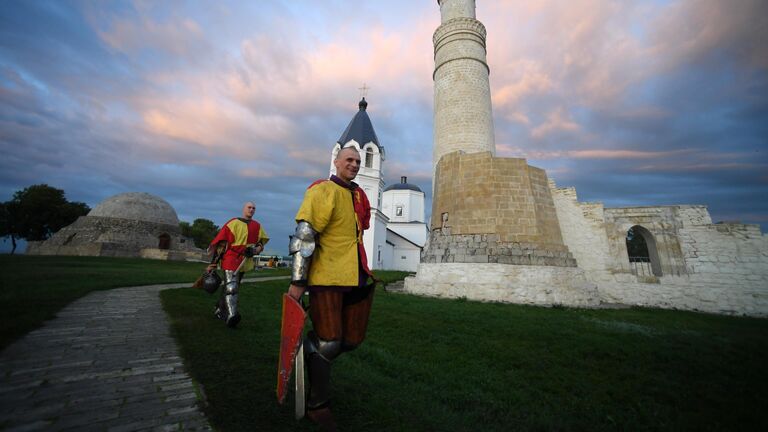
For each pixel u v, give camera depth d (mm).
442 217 17109
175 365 4012
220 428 2639
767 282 15297
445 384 4422
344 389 3764
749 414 3979
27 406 2771
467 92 21078
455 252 15516
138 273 15883
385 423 2982
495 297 14031
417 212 60188
